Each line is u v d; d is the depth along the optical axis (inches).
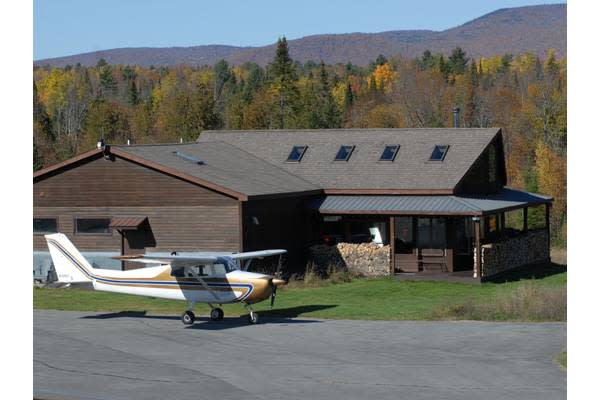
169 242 1592.0
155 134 4463.6
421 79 4886.8
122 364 956.6
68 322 1224.2
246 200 1534.2
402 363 951.6
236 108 4576.8
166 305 1370.6
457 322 1208.8
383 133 1932.8
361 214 1718.8
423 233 1750.7
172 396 823.1
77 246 1646.2
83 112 5147.6
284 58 4598.9
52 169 1651.1
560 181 3307.1
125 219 1605.6
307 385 861.8
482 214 1630.2
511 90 5007.4
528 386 848.3
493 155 1921.8
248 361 968.3
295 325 1196.5
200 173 1615.4
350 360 970.1
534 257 1947.6
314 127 4375.0
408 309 1330.0
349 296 1470.2
